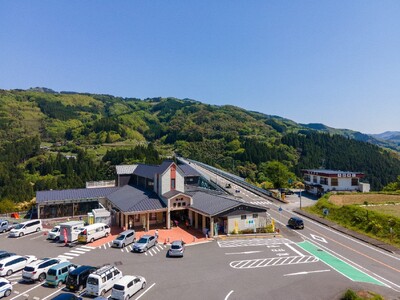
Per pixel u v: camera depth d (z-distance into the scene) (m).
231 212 42.22
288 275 28.38
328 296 24.11
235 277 27.84
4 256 30.83
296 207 61.78
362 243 39.22
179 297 23.78
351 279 27.59
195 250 35.75
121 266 30.44
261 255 34.06
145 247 35.22
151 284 26.14
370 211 46.72
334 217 51.06
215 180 89.56
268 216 47.31
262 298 23.75
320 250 36.06
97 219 45.59
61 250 35.62
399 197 63.06
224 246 37.31
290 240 40.06
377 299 22.25
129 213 42.56
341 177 74.56
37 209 50.25
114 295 22.94
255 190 78.25
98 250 35.62
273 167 88.19
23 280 27.09
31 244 38.09
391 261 32.75
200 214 44.66
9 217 52.94
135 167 61.72
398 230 40.03
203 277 27.78
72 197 52.12
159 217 47.94
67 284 25.00
